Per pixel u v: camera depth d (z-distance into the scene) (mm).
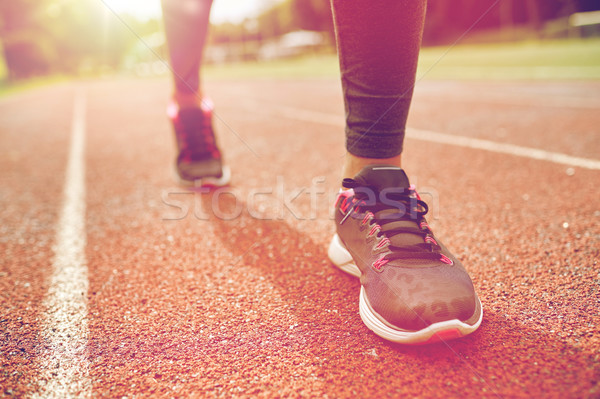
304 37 29375
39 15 23922
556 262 1160
